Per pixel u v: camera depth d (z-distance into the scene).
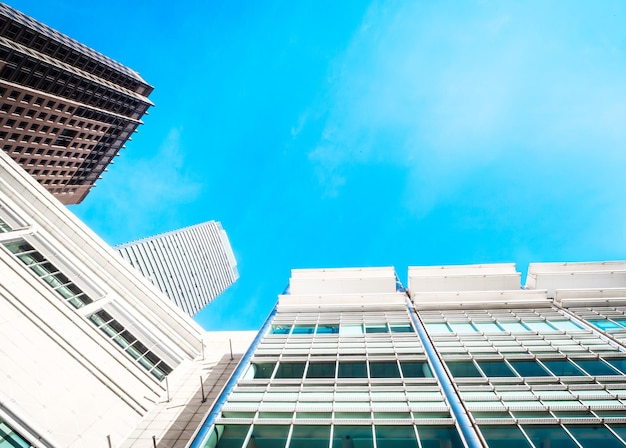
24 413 16.06
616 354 20.36
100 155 96.75
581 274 32.97
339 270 38.34
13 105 66.94
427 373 19.64
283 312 30.20
